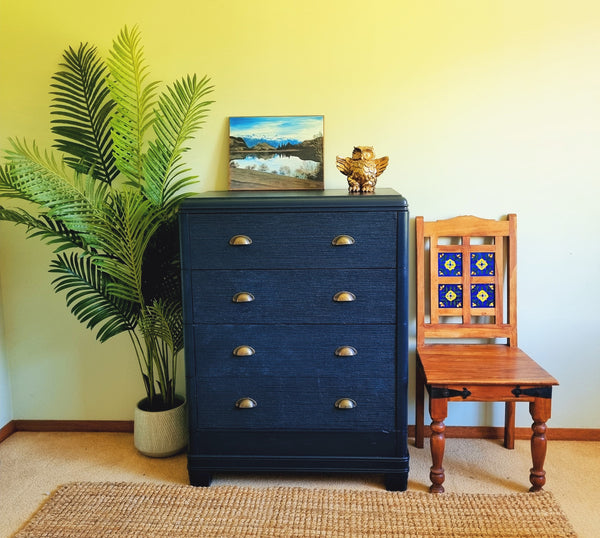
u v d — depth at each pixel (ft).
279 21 8.41
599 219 8.54
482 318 8.81
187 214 7.20
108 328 8.34
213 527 6.86
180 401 8.90
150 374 8.59
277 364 7.46
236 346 7.44
